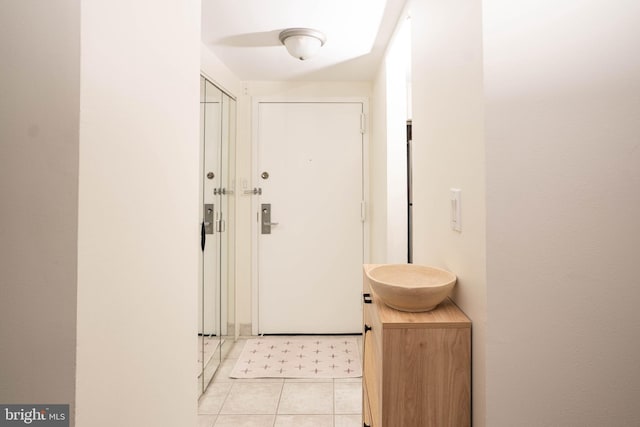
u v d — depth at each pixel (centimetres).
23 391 65
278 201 316
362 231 317
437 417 101
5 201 65
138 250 83
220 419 205
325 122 314
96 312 69
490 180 91
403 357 100
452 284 106
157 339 92
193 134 113
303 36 215
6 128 66
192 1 112
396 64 241
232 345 299
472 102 98
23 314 65
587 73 90
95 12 67
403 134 243
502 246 91
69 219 64
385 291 106
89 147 66
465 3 102
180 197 105
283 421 203
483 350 92
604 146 90
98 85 68
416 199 162
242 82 312
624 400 90
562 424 91
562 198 91
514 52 90
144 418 86
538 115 90
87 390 67
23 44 65
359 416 207
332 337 315
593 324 91
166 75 95
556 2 90
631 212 90
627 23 90
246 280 316
